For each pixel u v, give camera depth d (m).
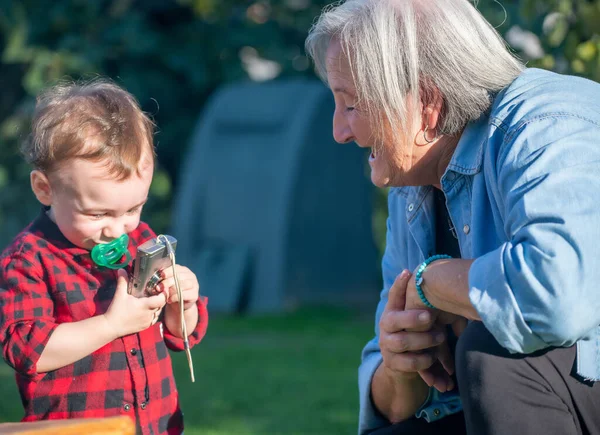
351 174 11.57
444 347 2.90
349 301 11.41
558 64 4.82
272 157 11.17
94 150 2.82
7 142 14.76
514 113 2.69
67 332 2.82
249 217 11.16
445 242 3.12
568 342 2.40
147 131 3.05
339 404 5.81
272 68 15.49
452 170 2.81
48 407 2.93
